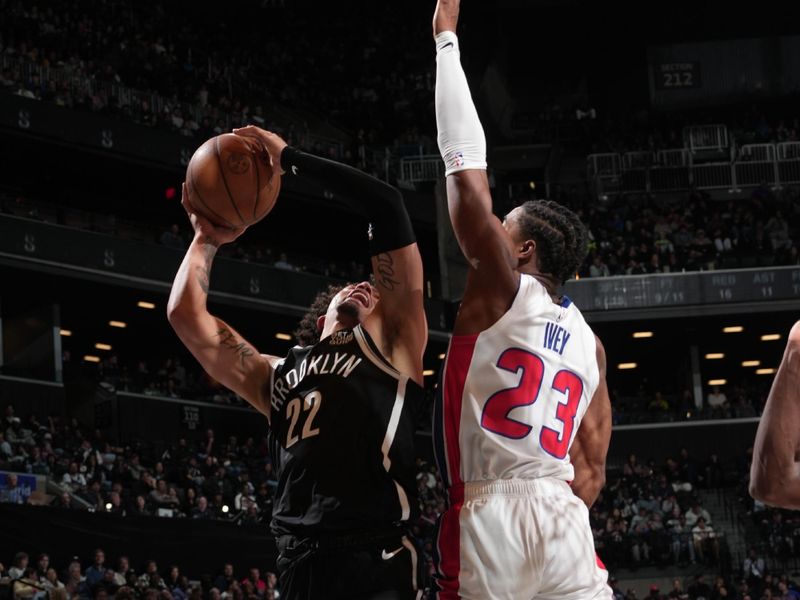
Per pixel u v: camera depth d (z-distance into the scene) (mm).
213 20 40469
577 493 3984
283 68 39094
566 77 42719
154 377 28469
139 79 31562
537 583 3352
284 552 3863
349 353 3951
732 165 35906
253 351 4250
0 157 28766
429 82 39531
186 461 24344
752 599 24844
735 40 42469
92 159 29156
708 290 32750
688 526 26859
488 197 3473
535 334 3486
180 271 4258
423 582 3861
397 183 33750
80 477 21359
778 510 27625
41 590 15734
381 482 3828
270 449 4137
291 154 4117
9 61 28188
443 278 32656
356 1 41594
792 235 34344
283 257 31062
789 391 2799
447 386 3496
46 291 27750
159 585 18031
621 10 42625
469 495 3432
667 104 42344
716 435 32656
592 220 34500
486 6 40438
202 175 4168
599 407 4031
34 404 25641
